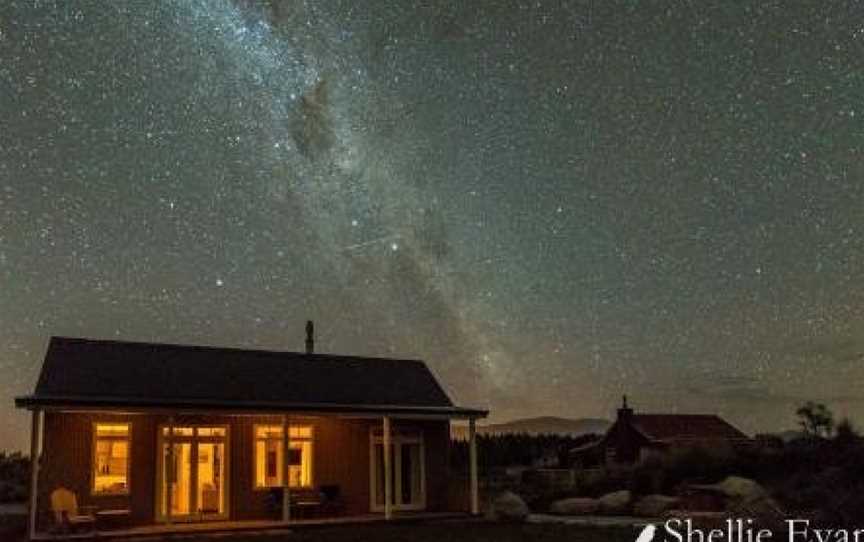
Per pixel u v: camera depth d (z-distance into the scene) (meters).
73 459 17.62
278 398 20.09
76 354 19.19
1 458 34.53
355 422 21.09
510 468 36.88
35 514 16.38
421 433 21.98
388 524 19.09
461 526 18.75
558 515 22.58
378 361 23.69
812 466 22.91
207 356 21.09
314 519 19.36
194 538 16.31
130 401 17.06
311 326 24.95
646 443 36.47
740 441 30.95
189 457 18.95
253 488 19.47
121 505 17.95
